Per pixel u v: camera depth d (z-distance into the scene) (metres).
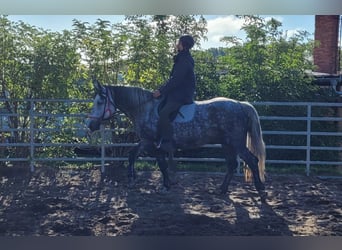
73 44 9.59
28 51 9.43
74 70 9.67
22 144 9.14
